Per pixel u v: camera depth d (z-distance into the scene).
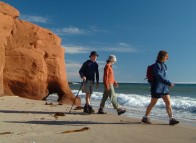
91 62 11.42
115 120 9.55
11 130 7.34
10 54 17.23
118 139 6.60
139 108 16.94
